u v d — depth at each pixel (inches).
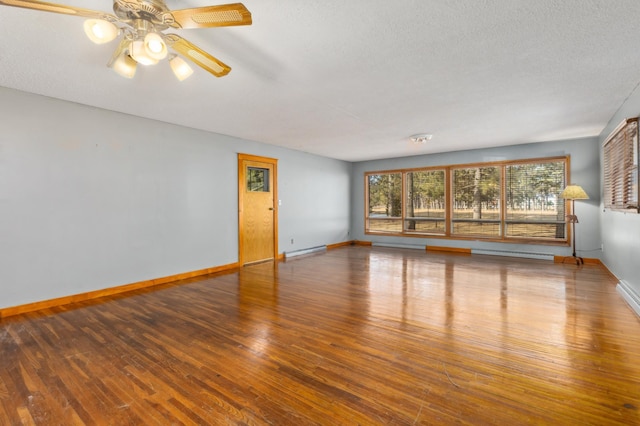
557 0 71.5
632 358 87.8
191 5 74.2
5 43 90.5
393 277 185.5
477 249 266.5
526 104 147.3
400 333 106.1
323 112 159.8
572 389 73.8
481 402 69.5
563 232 231.9
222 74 90.7
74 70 109.7
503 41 90.4
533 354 90.7
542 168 239.6
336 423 63.5
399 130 198.5
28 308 131.0
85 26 67.2
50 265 137.3
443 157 283.3
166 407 68.9
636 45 92.6
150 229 171.6
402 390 74.3
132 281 163.9
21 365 87.0
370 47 93.8
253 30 84.4
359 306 134.1
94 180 150.5
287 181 262.2
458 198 279.3
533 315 121.2
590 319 116.6
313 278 185.5
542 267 209.0
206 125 186.1
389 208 320.5
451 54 98.3
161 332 108.8
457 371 82.2
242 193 223.1
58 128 139.4
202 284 173.8
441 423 63.0
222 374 82.0
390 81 119.6
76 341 101.9
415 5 73.3
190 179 191.2
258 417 65.4
